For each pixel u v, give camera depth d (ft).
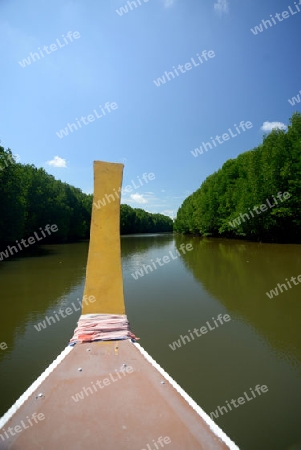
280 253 70.54
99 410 8.13
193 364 17.48
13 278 44.32
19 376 16.03
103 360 11.02
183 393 9.04
